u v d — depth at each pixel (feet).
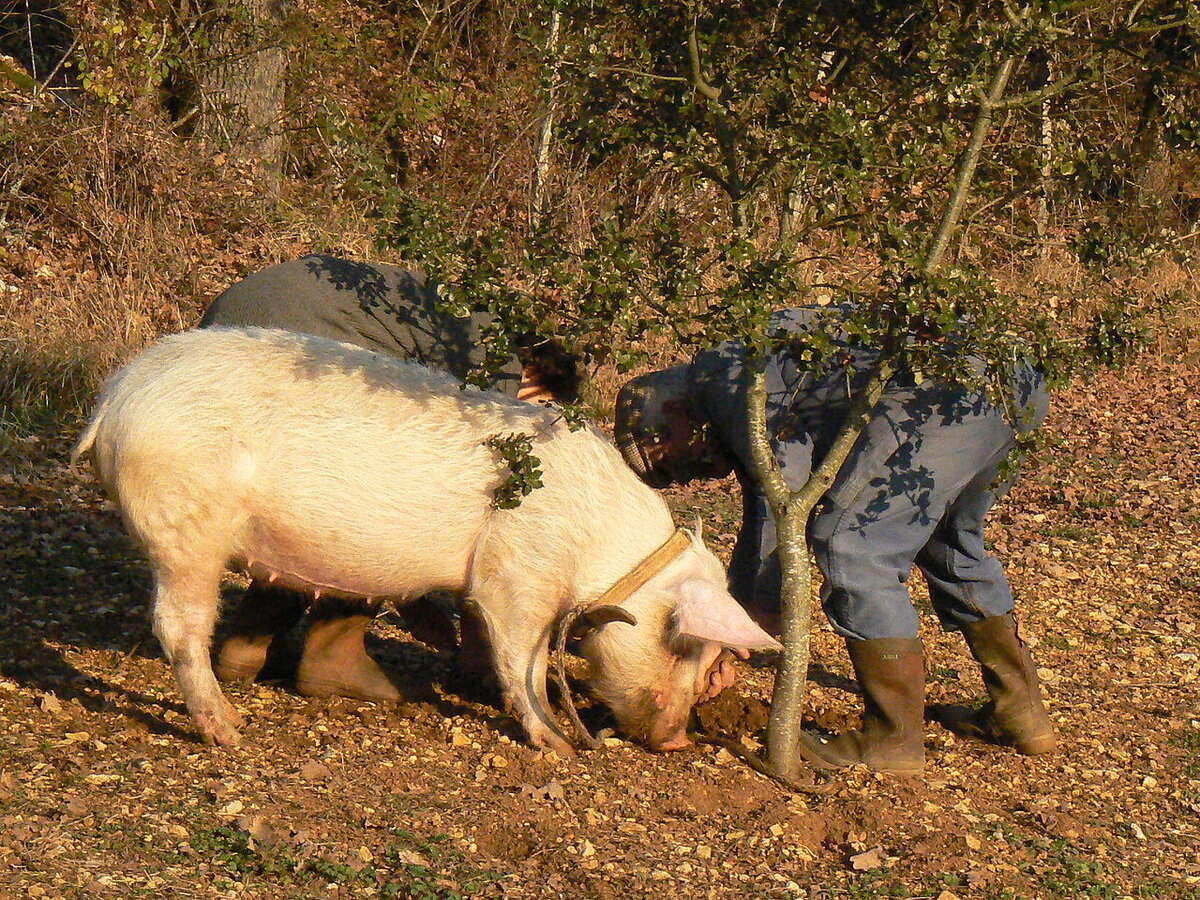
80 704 30.53
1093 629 43.96
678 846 26.55
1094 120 33.12
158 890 22.04
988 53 26.00
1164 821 30.78
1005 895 25.93
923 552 33.86
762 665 38.11
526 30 28.07
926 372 28.04
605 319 25.54
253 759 28.27
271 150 81.51
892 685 31.12
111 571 41.01
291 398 28.78
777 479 29.48
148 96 75.66
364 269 34.42
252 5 82.43
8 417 55.06
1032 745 33.63
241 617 33.58
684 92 27.55
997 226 31.01
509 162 81.87
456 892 23.21
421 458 29.12
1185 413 77.30
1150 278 88.99
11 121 67.56
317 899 22.58
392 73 88.74
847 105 26.30
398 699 33.37
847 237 27.50
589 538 29.81
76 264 67.10
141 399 28.45
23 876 21.74
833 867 26.71
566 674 35.65
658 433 32.58
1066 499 59.62
